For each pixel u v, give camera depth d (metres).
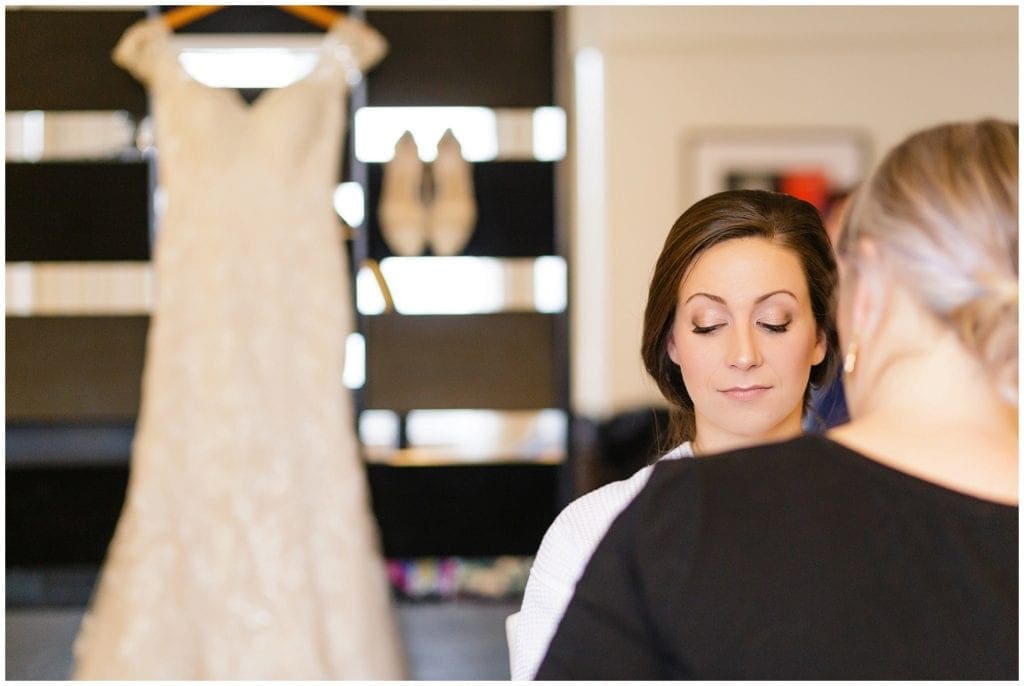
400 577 4.11
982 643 0.76
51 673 3.54
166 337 3.20
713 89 6.83
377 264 3.70
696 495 0.83
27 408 3.65
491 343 3.69
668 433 1.44
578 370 7.04
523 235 3.67
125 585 3.14
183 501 3.16
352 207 4.23
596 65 7.02
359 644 3.18
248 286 3.21
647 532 0.82
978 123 0.89
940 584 0.78
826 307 1.22
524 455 4.11
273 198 3.23
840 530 0.79
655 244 6.82
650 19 6.66
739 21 6.67
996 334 0.83
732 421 1.22
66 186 3.63
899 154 0.89
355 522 3.23
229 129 3.26
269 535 3.16
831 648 0.76
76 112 3.58
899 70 6.82
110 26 3.59
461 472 3.71
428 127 4.08
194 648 3.13
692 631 0.78
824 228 1.24
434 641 3.82
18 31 3.58
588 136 7.07
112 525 3.67
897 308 0.87
